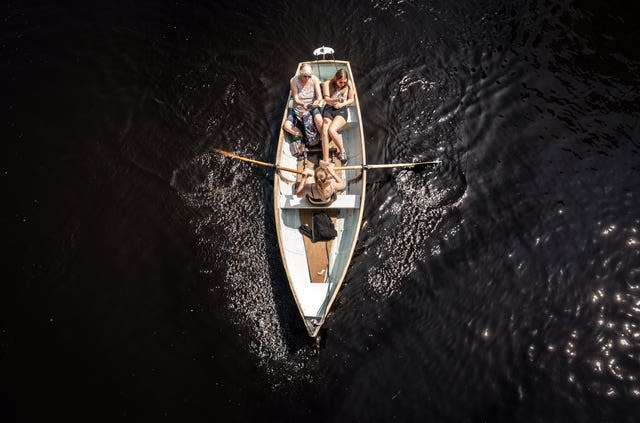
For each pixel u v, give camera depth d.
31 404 6.95
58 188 8.84
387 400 6.86
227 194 8.68
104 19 10.85
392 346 7.23
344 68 8.84
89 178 8.95
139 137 9.37
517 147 8.90
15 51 10.45
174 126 9.47
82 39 10.59
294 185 8.26
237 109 9.59
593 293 7.48
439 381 6.96
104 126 9.52
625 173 8.45
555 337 7.18
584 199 8.28
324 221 7.74
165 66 10.19
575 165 8.62
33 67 10.24
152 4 11.03
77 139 9.38
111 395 7.02
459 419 6.71
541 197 8.37
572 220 8.10
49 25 10.80
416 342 7.25
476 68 9.79
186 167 8.99
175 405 6.93
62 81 10.07
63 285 7.92
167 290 7.84
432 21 10.34
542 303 7.46
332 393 6.93
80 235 8.37
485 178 8.62
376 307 7.54
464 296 7.59
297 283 7.35
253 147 9.16
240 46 10.35
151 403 6.95
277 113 9.51
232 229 8.33
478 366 7.05
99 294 7.83
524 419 6.64
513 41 10.08
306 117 8.21
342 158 8.30
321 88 8.89
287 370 7.12
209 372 7.14
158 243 8.26
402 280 7.75
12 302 7.76
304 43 10.29
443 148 8.97
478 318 7.40
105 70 10.19
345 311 7.52
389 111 9.39
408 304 7.55
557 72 9.66
